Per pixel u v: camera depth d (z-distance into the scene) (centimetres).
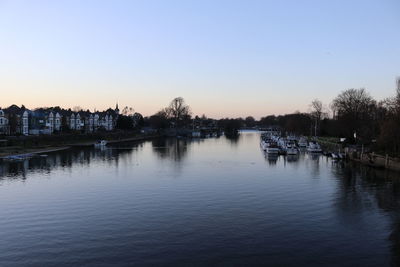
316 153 11538
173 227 3794
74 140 15950
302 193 5353
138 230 3712
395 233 3616
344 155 9738
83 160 9606
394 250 3203
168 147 14625
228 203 4759
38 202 4881
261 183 6141
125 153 11719
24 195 5297
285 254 3120
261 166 8381
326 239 3456
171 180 6450
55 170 7731
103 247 3281
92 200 4962
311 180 6438
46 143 13950
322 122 19525
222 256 3078
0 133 14475
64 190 5628
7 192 5512
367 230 3703
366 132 10369
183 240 3431
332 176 6875
